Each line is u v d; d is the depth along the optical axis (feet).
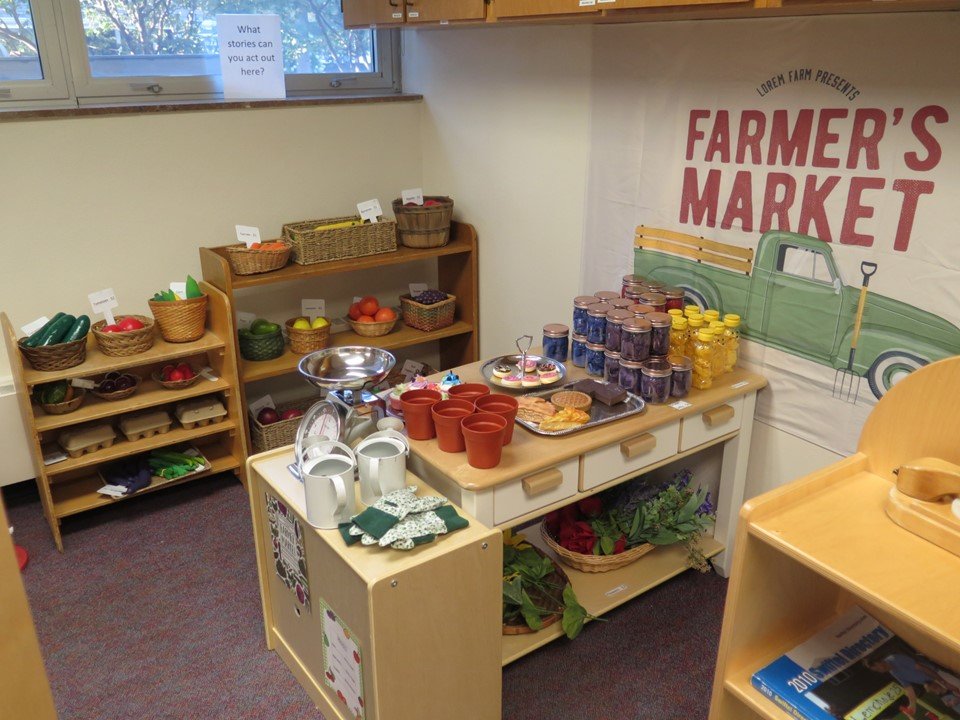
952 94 5.54
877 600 3.92
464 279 11.23
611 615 7.60
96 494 9.04
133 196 9.45
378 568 5.10
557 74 8.85
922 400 4.72
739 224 7.22
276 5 10.44
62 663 7.07
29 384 8.04
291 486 6.11
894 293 6.19
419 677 5.46
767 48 6.62
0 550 2.89
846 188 6.32
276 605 6.95
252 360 10.04
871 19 5.89
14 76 9.05
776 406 7.39
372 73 11.40
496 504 5.89
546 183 9.42
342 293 11.44
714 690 4.99
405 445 5.99
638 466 6.79
